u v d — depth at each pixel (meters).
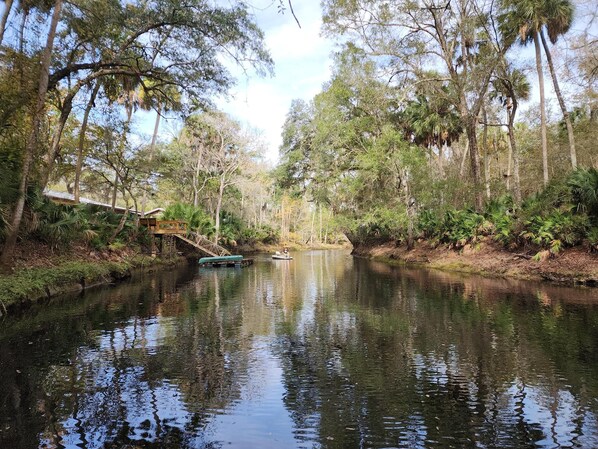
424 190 27.08
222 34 14.44
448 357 6.85
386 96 27.58
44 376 6.14
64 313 10.79
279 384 5.78
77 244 17.72
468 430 4.38
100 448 4.08
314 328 9.20
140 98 29.70
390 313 10.66
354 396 5.34
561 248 16.05
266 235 61.81
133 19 14.56
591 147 28.17
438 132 29.66
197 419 4.73
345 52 27.98
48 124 18.45
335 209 36.72
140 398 5.32
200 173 43.19
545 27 21.69
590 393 5.26
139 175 23.72
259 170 47.38
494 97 30.81
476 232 21.86
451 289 14.38
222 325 9.57
